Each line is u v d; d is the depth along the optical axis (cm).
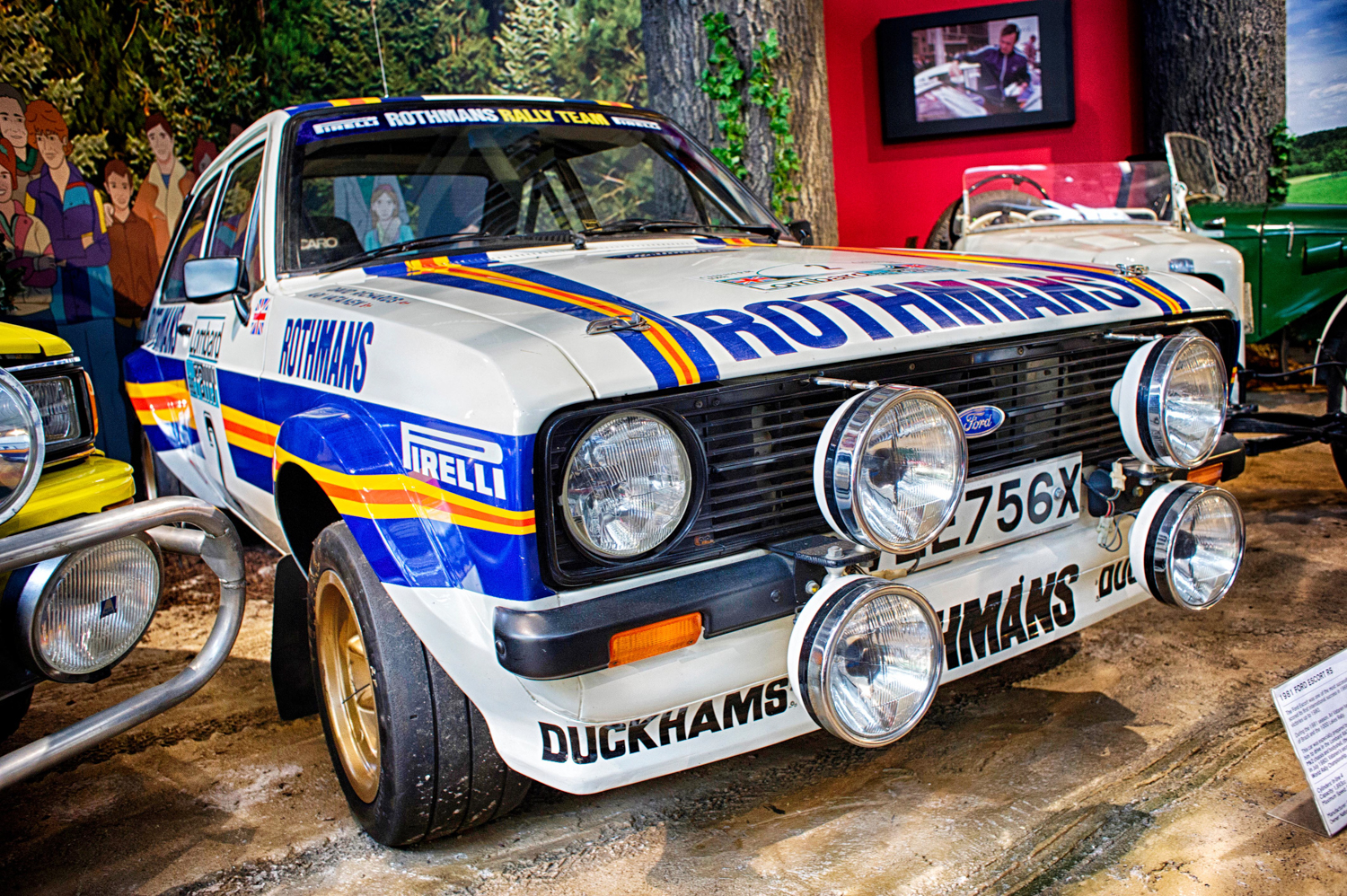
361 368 196
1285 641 281
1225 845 187
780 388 171
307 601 227
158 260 622
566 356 160
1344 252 545
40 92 538
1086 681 264
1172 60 818
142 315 604
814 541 173
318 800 236
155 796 242
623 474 156
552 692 157
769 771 230
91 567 176
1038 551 207
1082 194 555
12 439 171
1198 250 470
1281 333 590
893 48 879
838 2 896
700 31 518
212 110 688
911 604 166
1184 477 226
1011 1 856
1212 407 209
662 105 543
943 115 884
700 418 165
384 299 214
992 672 275
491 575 158
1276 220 559
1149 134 855
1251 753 220
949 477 167
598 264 232
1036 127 876
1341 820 189
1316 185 836
